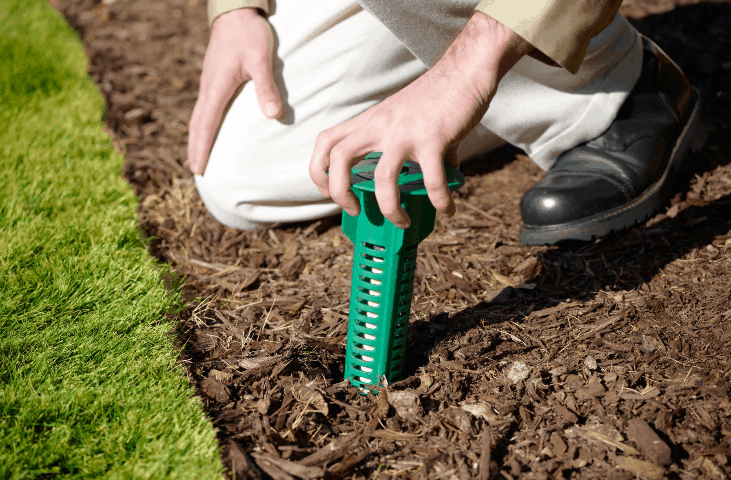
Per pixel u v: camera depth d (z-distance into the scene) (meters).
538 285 1.99
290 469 1.33
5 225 2.18
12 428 1.38
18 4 4.84
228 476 1.29
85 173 2.59
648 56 2.34
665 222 2.23
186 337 1.79
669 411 1.44
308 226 2.45
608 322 1.76
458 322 1.82
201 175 2.32
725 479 1.27
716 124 2.90
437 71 1.33
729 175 2.49
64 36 4.24
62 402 1.46
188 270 2.18
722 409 1.44
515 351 1.68
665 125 2.26
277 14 2.13
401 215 1.26
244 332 1.83
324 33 2.03
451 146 1.34
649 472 1.30
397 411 1.48
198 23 4.64
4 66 3.59
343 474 1.33
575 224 2.07
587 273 2.01
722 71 3.35
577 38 1.44
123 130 3.12
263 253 2.29
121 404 1.46
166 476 1.28
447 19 1.80
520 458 1.36
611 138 2.22
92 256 2.03
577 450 1.37
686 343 1.65
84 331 1.72
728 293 1.81
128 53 4.11
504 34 1.34
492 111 2.21
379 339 1.47
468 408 1.49
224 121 2.21
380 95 2.15
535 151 2.37
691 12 4.11
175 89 3.65
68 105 3.23
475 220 2.40
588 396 1.51
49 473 1.30
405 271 1.41
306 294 2.04
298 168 2.18
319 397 1.51
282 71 2.09
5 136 2.84
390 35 1.97
